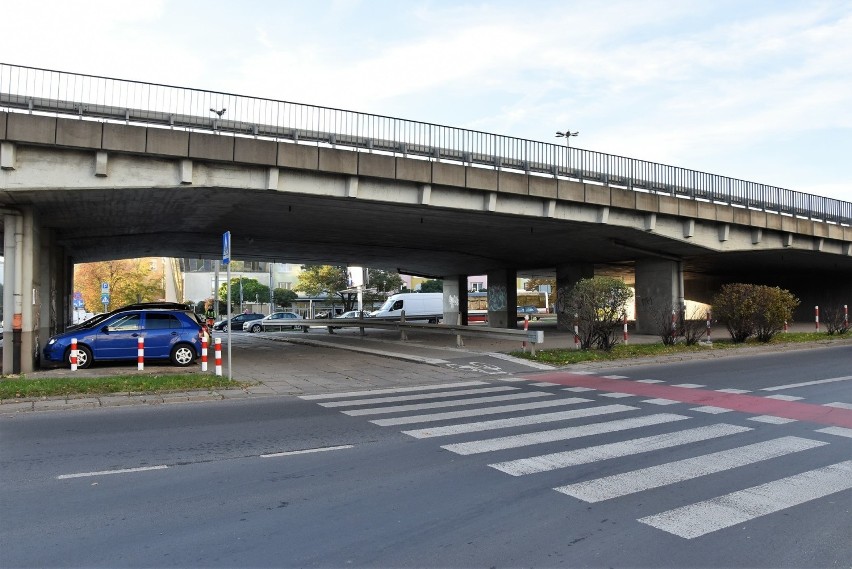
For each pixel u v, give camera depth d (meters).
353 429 8.25
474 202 19.59
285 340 28.47
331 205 18.72
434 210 19.59
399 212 20.09
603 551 4.13
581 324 19.45
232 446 7.27
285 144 15.91
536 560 4.00
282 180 16.22
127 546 4.25
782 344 21.75
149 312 15.90
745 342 22.31
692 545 4.22
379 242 28.81
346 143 17.22
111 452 7.00
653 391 11.69
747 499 5.16
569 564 3.93
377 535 4.44
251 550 4.17
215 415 9.48
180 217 20.66
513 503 5.11
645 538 4.34
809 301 43.97
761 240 27.75
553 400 10.68
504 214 20.30
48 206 15.45
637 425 8.32
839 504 5.03
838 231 30.41
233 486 5.64
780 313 22.27
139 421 8.98
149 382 11.92
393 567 3.91
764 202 27.58
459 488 5.54
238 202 18.03
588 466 6.22
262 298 78.88
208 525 4.65
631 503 5.09
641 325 29.27
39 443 7.49
